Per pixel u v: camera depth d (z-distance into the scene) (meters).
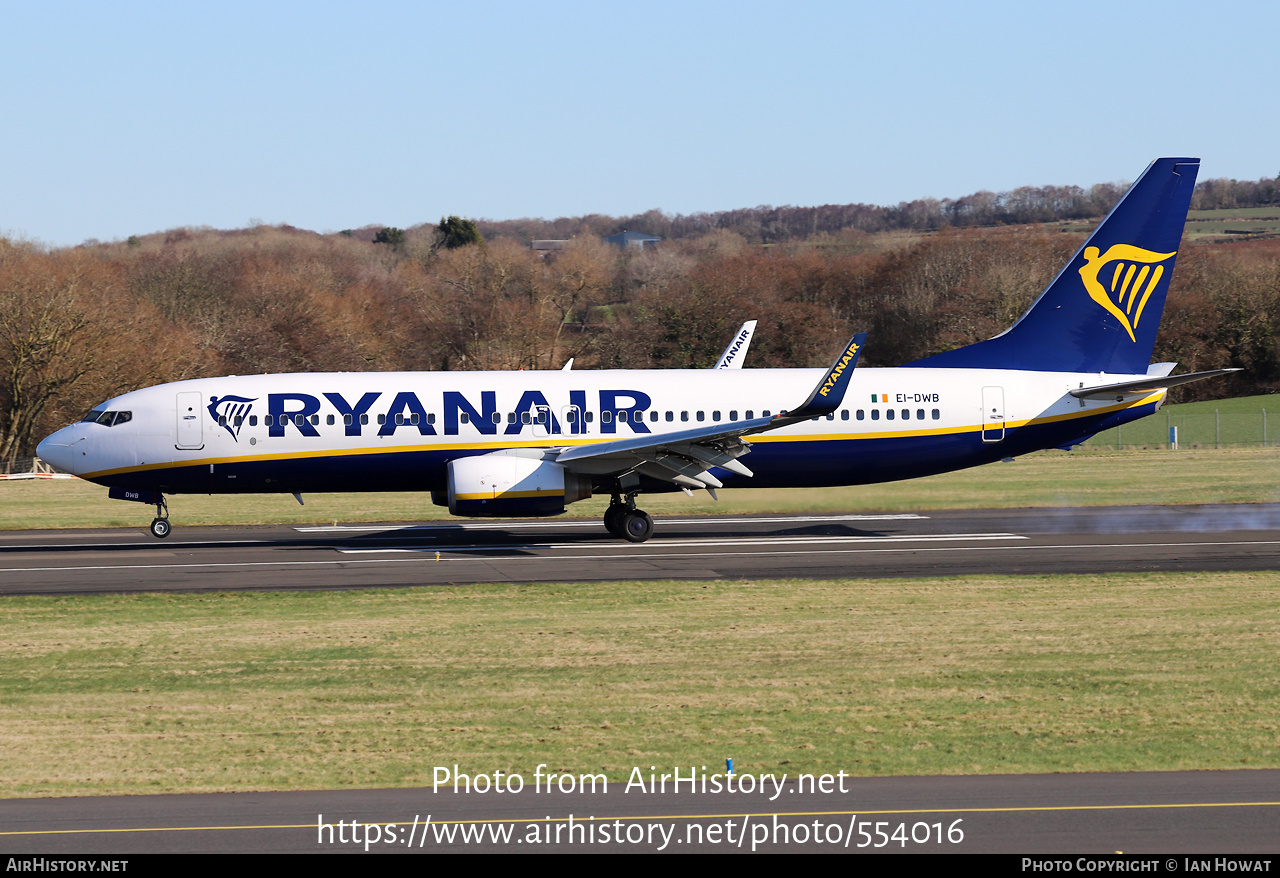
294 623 82.44
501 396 125.50
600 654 72.19
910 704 60.62
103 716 59.91
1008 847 40.22
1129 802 44.62
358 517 152.38
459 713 59.88
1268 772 48.50
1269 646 72.81
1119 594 90.62
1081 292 131.62
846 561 108.50
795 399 128.00
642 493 127.00
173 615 85.75
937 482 182.25
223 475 123.50
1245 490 170.88
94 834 42.56
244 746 54.59
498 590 94.44
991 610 84.88
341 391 124.88
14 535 138.50
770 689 63.78
